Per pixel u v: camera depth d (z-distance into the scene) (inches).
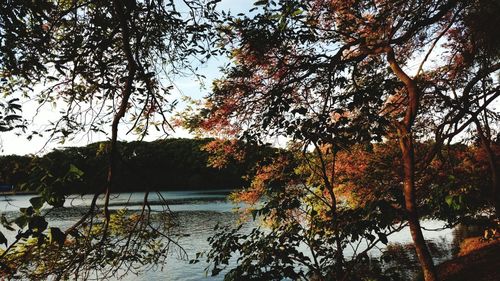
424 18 220.1
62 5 179.3
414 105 278.1
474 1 233.3
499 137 401.1
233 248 200.4
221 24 223.0
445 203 164.1
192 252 968.3
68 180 115.9
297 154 216.4
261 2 189.8
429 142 462.0
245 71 293.6
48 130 161.8
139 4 163.0
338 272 180.4
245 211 534.9
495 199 209.8
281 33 208.4
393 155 480.4
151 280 708.7
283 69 281.1
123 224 186.1
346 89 237.3
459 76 377.1
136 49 148.9
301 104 259.3
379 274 182.5
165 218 185.6
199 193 3390.7
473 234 873.5
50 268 148.0
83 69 171.0
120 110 134.3
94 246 144.6
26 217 107.6
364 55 222.5
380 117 169.5
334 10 276.8
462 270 513.3
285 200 200.7
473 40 293.1
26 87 187.3
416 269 577.6
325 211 216.1
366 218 165.9
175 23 180.1
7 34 141.2
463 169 374.6
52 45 174.9
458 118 271.0
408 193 248.2
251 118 342.6
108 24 154.6
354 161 477.4
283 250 192.7
